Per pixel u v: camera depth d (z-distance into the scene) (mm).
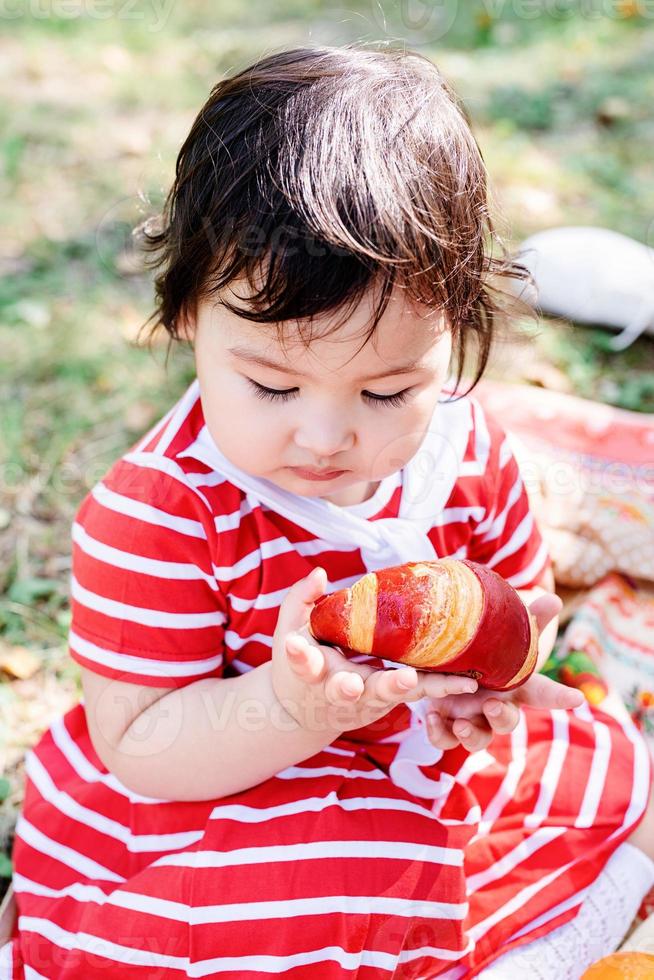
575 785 1623
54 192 3363
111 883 1486
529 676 1261
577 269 2750
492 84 4125
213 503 1393
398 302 1127
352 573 1455
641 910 1644
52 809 1561
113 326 2824
